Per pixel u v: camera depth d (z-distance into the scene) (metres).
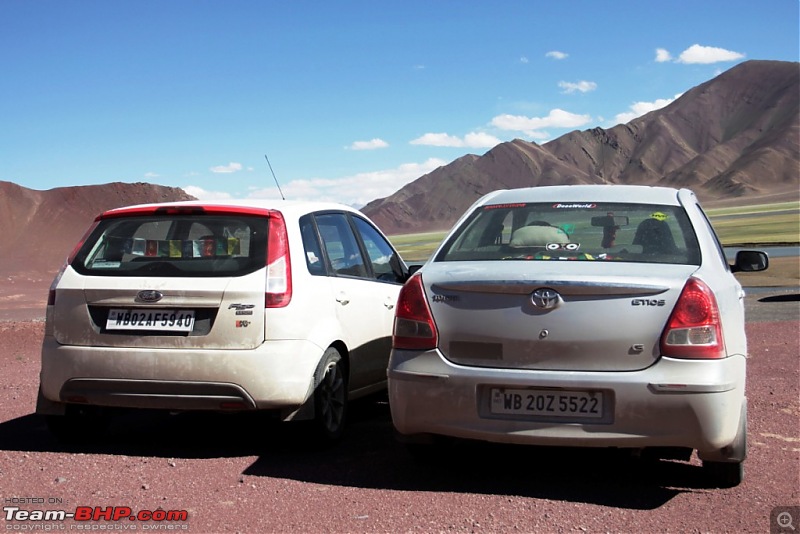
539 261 4.42
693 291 4.01
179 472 4.73
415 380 4.26
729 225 115.94
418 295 4.36
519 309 4.12
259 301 4.95
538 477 4.62
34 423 6.14
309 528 3.76
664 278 4.06
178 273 5.06
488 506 4.08
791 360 9.09
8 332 12.27
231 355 4.89
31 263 71.19
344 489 4.38
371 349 6.09
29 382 8.13
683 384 3.89
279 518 3.90
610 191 5.23
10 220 82.31
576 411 4.03
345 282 5.78
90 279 5.16
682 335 3.96
